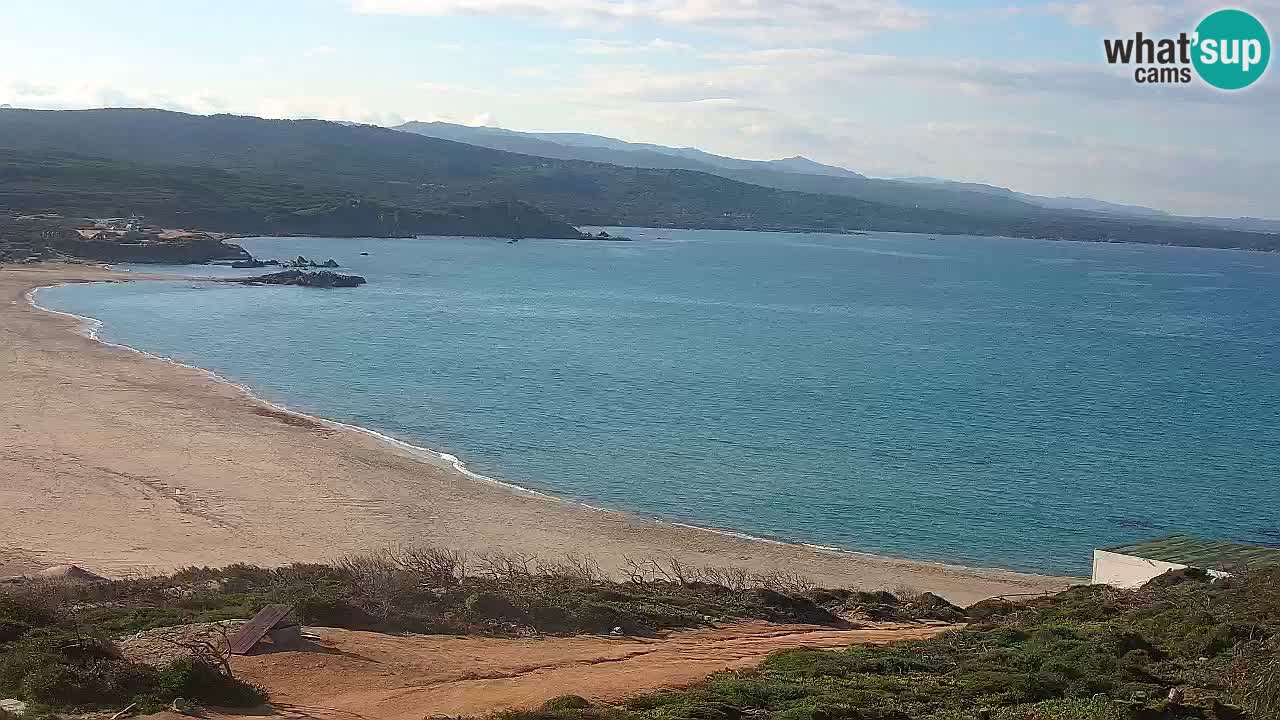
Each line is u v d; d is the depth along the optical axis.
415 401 67.44
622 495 48.06
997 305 150.75
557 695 20.03
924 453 58.03
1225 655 22.22
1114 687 19.83
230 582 28.94
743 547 41.09
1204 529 45.91
